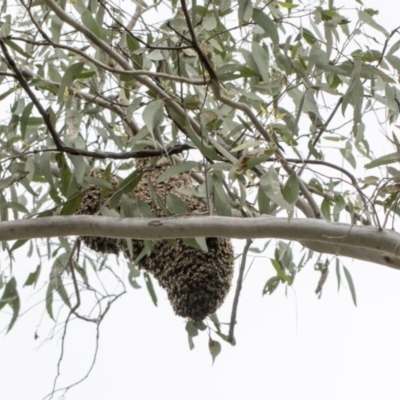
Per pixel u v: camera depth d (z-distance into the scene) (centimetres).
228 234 360
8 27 449
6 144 468
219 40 429
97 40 377
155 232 365
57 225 371
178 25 407
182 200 421
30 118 452
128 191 408
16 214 529
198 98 407
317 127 481
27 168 444
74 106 465
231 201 479
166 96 386
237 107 385
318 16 436
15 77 379
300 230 356
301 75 437
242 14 391
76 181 423
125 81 416
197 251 429
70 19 372
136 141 411
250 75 421
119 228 368
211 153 384
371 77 441
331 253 425
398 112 446
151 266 446
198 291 425
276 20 455
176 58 462
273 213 517
